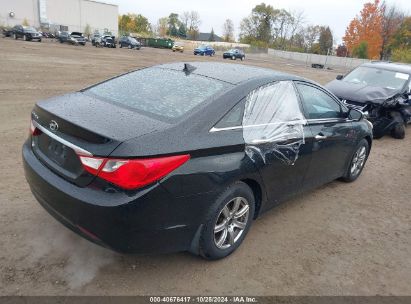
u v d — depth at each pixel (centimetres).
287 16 10462
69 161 296
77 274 315
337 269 357
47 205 310
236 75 379
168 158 279
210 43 9969
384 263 375
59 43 4322
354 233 428
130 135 277
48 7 7081
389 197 542
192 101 329
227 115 327
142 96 347
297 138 397
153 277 320
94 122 293
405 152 802
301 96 422
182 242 309
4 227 369
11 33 4241
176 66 415
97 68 1844
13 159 537
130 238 278
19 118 761
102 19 7975
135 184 268
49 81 1285
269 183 374
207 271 334
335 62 6919
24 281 301
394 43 7625
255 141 343
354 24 7338
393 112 880
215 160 309
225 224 341
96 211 271
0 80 1194
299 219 447
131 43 4834
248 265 348
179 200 290
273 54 8188
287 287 325
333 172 507
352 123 518
